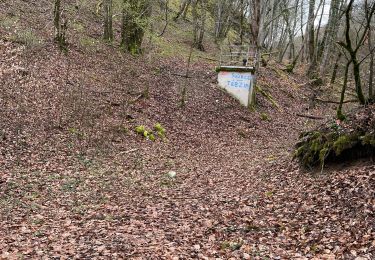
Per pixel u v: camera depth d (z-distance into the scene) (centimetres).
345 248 626
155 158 1415
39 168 1127
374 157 928
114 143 1457
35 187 1000
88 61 2094
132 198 1002
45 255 644
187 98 2216
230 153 1638
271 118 2388
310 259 607
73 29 2347
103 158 1310
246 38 4203
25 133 1294
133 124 1666
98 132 1479
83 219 837
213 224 810
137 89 2033
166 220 840
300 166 1115
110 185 1091
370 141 927
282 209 869
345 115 1123
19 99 1459
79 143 1362
